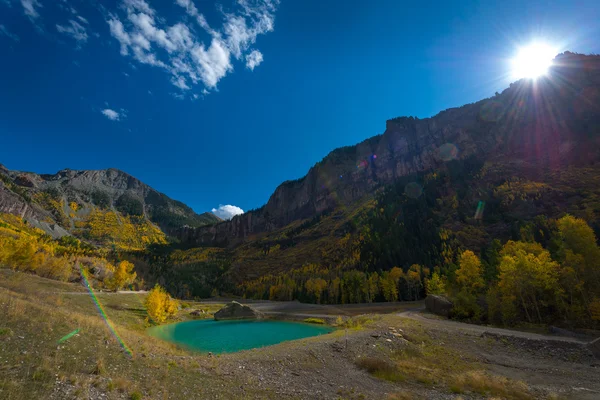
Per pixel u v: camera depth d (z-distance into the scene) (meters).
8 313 15.49
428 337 32.09
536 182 149.75
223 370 17.36
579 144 167.38
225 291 176.62
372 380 19.09
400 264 126.50
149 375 13.62
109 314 46.19
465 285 59.88
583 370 22.55
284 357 21.92
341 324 58.03
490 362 25.03
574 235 41.12
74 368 11.78
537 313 39.88
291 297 127.12
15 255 66.62
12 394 8.51
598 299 34.66
